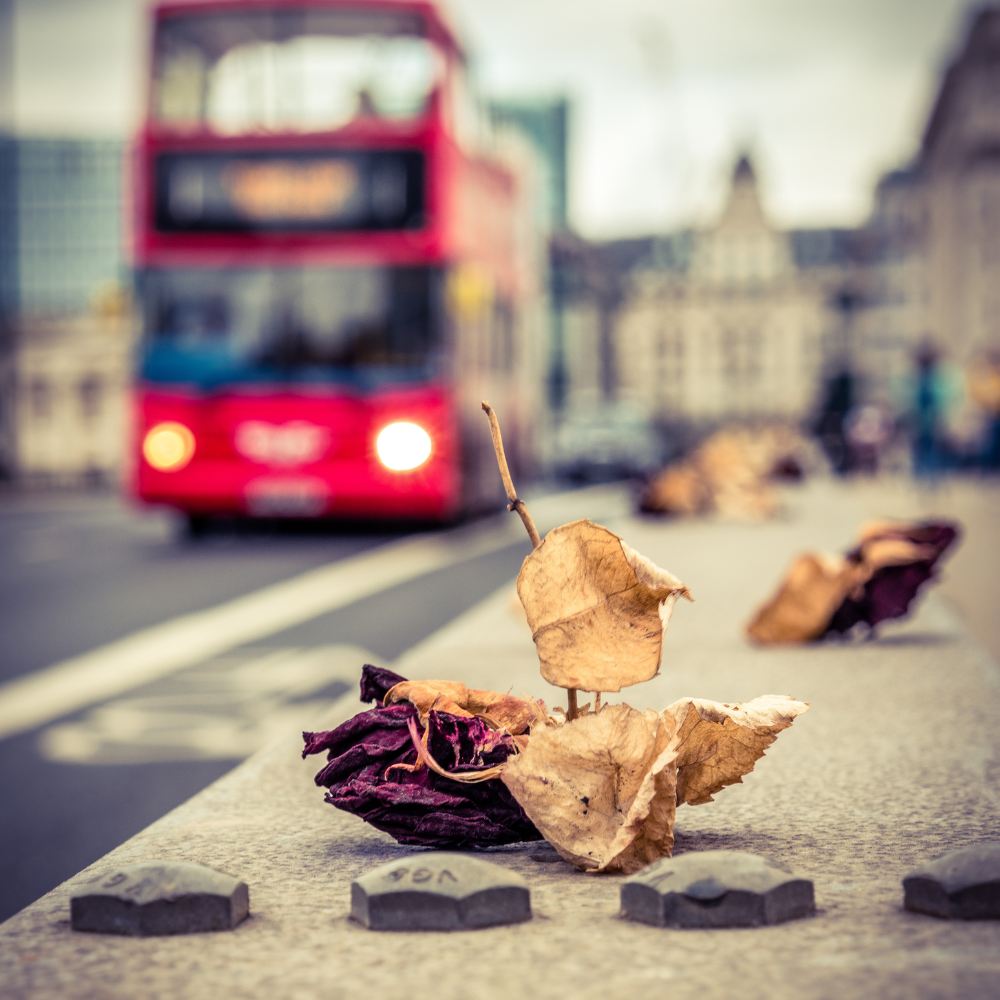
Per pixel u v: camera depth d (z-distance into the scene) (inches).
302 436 619.8
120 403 2363.4
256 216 610.9
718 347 4872.0
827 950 88.4
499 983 83.4
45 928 96.7
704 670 231.8
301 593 467.5
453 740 119.6
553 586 107.6
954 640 267.7
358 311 612.4
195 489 629.3
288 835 128.0
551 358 3474.4
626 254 5019.7
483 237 690.8
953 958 86.3
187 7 609.6
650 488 700.0
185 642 365.1
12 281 3809.1
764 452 806.5
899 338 4148.6
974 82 2158.0
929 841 119.7
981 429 1651.1
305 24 607.5
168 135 614.2
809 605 263.4
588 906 99.7
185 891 95.9
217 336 622.2
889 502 946.7
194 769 227.1
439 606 424.8
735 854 98.4
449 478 617.9
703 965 85.8
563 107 3814.0
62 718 270.7
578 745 109.9
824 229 4950.8
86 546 687.7
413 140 602.2
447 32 609.6
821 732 175.6
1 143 3823.8
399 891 95.5
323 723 188.5
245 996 82.0
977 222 2156.7
